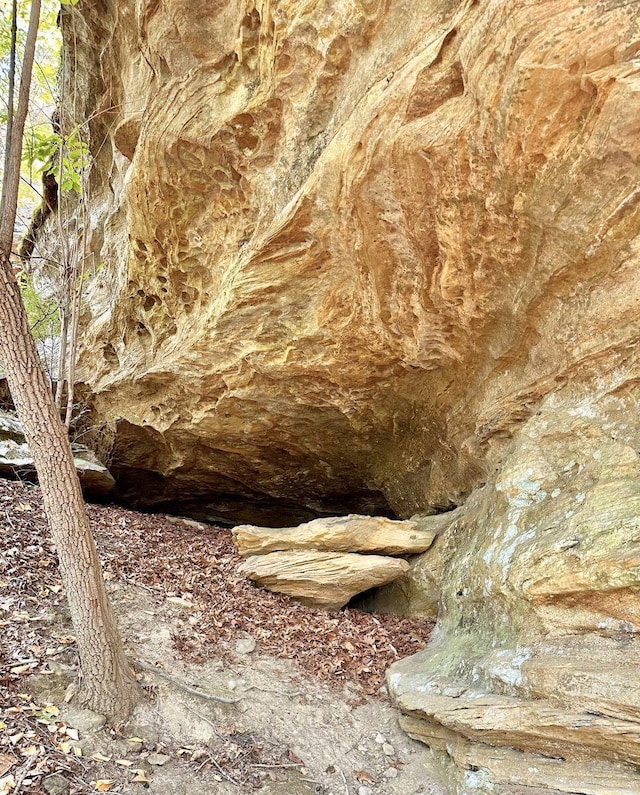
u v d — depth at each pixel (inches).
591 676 142.8
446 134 168.7
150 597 236.7
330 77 211.6
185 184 289.0
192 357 324.8
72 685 172.2
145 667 189.8
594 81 134.9
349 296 252.5
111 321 402.3
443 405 279.4
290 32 208.8
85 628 167.8
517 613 180.5
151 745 162.7
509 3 136.0
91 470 386.0
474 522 245.8
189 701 181.8
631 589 148.8
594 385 196.1
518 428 232.2
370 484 370.6
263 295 270.8
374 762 175.0
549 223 170.4
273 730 179.5
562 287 190.1
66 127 309.4
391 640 237.8
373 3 184.9
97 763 150.1
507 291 203.9
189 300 333.7
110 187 428.1
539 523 191.0
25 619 196.5
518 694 157.9
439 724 174.7
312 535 270.4
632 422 180.4
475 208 182.7
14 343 161.8
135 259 349.4
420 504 328.2
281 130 240.4
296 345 283.0
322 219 228.8
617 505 164.9
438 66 165.8
